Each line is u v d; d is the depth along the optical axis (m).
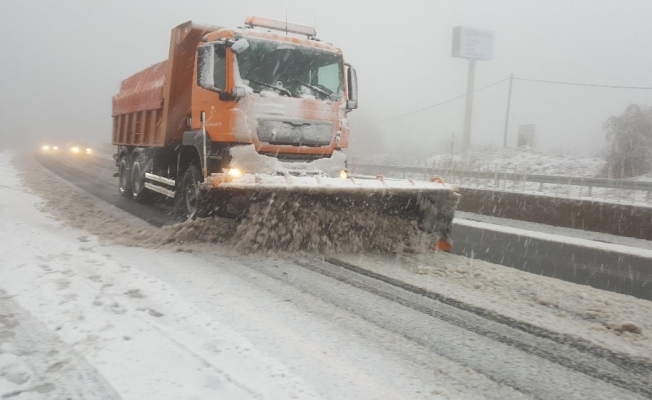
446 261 6.63
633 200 14.67
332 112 7.77
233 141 7.03
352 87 8.12
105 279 4.76
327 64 7.88
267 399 2.80
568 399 3.09
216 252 6.45
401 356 3.59
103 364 3.07
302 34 8.32
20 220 7.94
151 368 3.05
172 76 9.07
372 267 6.12
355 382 3.15
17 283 4.49
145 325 3.70
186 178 8.37
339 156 7.80
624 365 3.62
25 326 3.61
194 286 4.91
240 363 3.21
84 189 14.24
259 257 6.32
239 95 6.96
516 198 12.83
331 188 6.19
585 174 21.61
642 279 6.69
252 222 6.43
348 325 4.14
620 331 4.30
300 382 3.04
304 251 6.61
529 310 4.76
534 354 3.75
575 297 5.25
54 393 2.76
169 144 9.34
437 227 7.29
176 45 8.92
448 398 3.04
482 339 3.99
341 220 6.82
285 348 3.57
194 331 3.68
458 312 4.61
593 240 10.11
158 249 6.53
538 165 24.05
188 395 2.77
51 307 3.95
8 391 2.75
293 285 5.21
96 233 7.45
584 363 3.62
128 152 12.62
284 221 6.46
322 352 3.56
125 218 9.23
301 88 7.61
